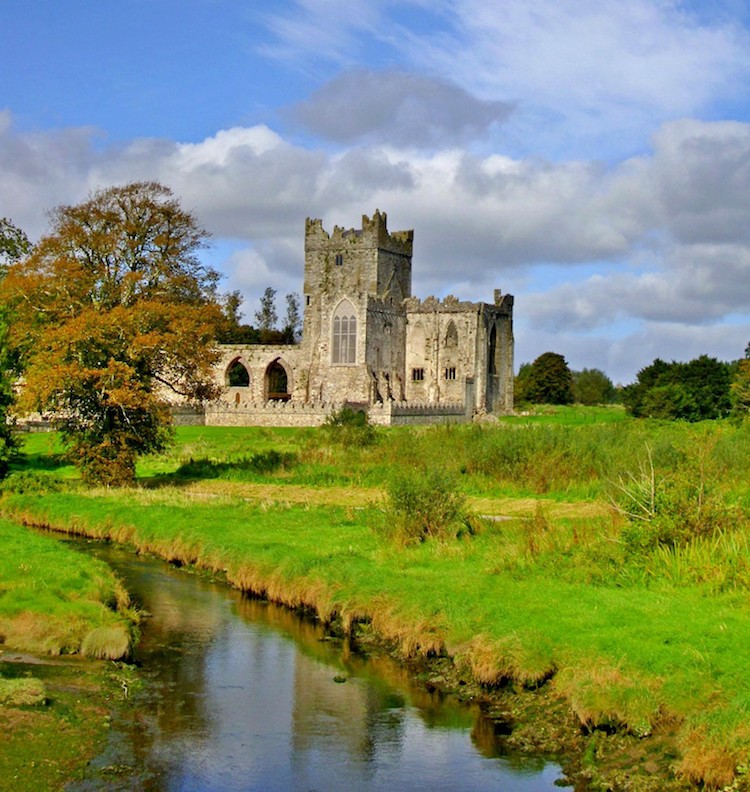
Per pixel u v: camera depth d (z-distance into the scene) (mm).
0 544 39625
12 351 66188
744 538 30734
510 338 158000
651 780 20188
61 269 63281
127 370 57625
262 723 24219
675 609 26500
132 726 23703
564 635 25484
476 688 25906
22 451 78688
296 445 82938
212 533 43094
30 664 27750
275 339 185375
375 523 40781
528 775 21422
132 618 32469
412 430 81375
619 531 32906
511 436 63375
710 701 21219
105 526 48312
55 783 20312
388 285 148875
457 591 30203
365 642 30344
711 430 57969
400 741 23219
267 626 32500
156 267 66312
